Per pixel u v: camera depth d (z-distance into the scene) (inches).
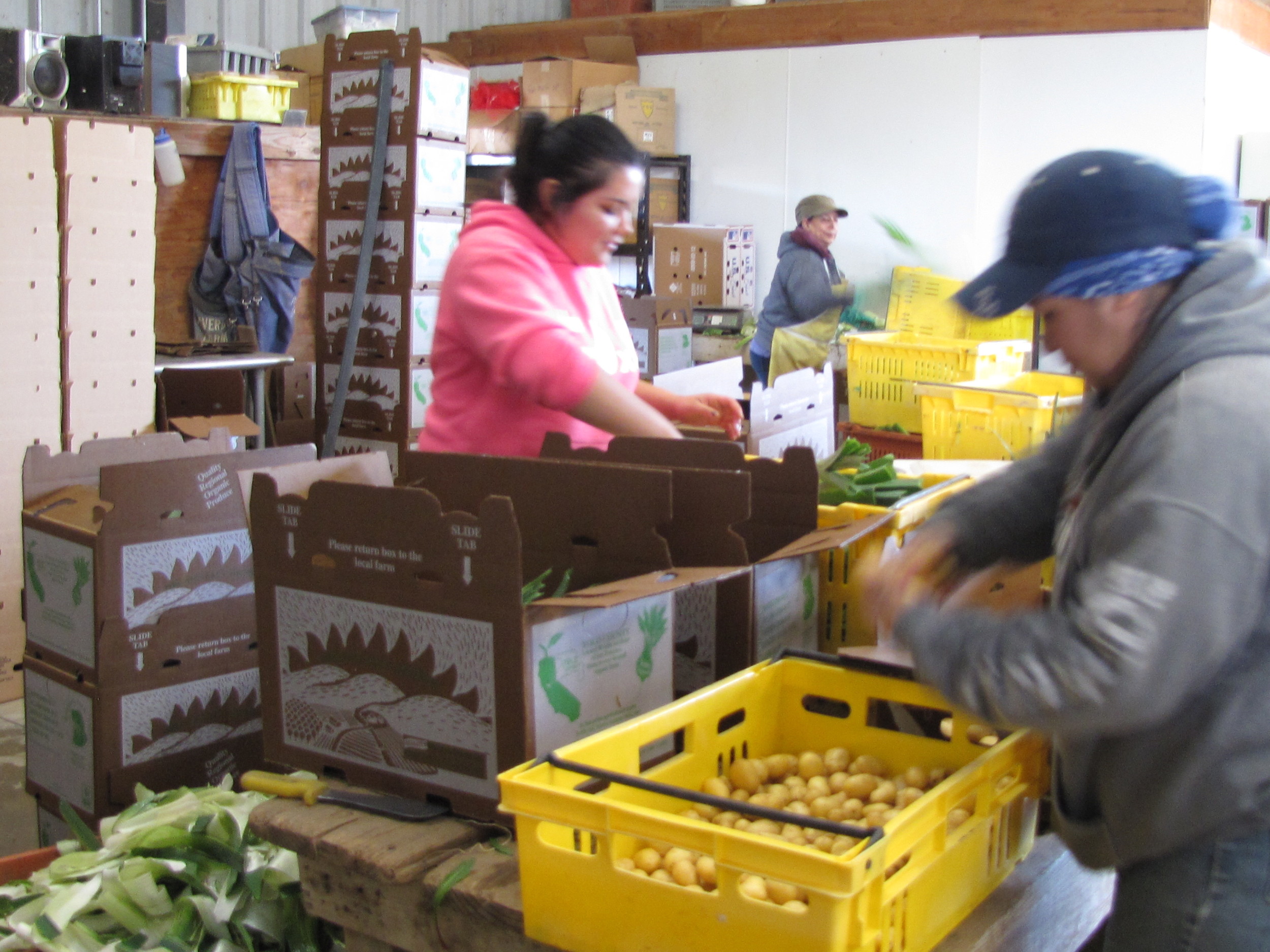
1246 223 225.0
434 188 200.2
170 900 67.9
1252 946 41.8
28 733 94.0
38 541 90.7
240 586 92.0
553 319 75.8
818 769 58.3
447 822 55.9
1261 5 331.3
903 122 334.3
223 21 329.4
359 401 207.8
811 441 113.2
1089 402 50.9
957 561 51.9
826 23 340.5
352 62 199.5
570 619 55.3
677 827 42.7
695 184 370.6
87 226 154.9
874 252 343.3
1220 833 41.9
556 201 78.9
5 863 74.7
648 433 75.7
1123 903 45.2
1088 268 40.9
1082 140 313.1
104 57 200.4
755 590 65.0
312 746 61.4
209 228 211.5
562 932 46.9
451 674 55.3
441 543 54.6
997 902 51.8
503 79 405.1
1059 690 37.9
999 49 318.7
